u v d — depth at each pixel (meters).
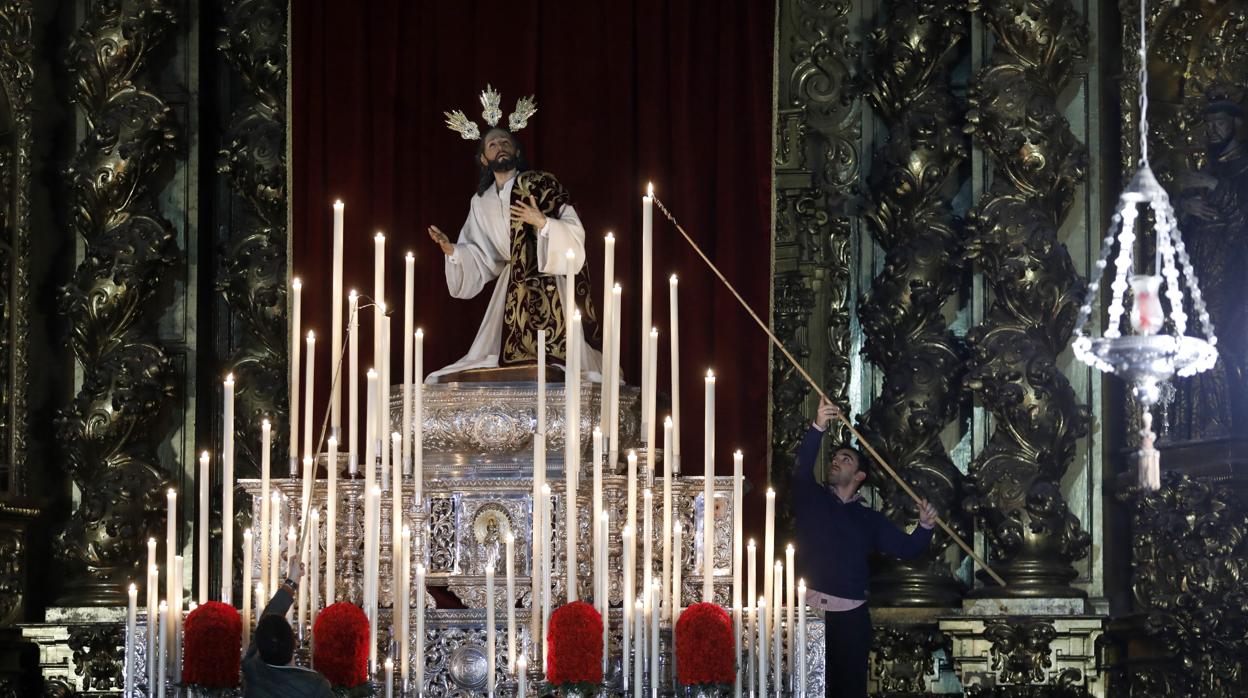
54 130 15.00
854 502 13.45
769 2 14.62
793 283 14.95
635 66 14.70
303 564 11.27
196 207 14.96
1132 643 13.97
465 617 11.16
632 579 10.81
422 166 14.77
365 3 14.81
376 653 11.00
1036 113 13.92
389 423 12.00
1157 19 14.37
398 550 11.03
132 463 14.35
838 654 13.05
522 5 14.78
